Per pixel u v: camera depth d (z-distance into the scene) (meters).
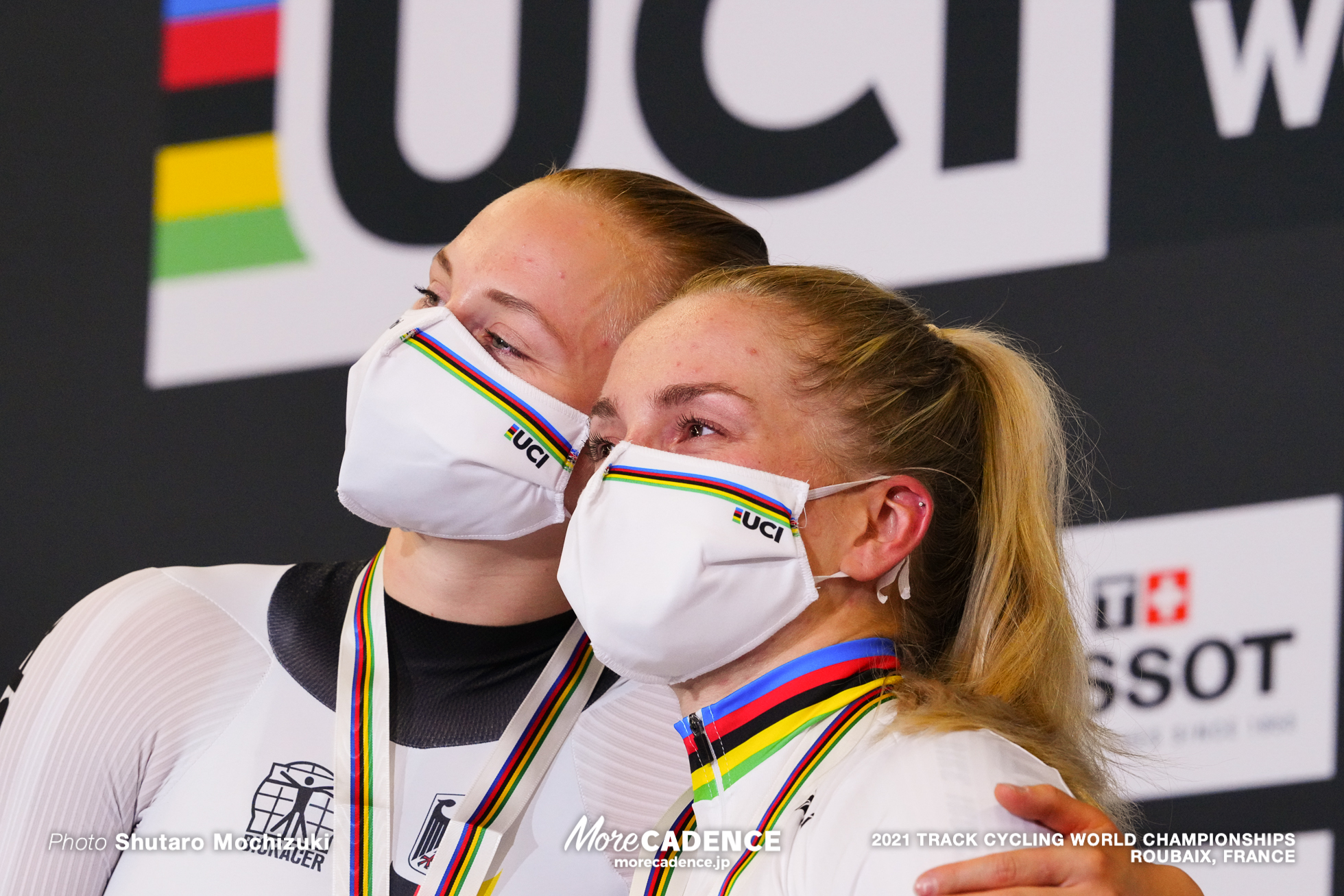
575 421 4.54
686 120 9.10
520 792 4.60
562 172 5.00
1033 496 4.29
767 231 8.92
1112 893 3.04
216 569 5.09
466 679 4.77
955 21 8.81
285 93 9.62
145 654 4.62
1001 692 4.04
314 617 4.90
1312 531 8.02
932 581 4.25
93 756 4.47
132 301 9.62
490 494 4.48
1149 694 8.07
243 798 4.48
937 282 8.68
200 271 9.59
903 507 3.94
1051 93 8.65
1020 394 4.37
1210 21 8.48
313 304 9.41
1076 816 3.17
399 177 9.43
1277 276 8.25
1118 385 8.34
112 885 4.41
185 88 9.75
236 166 9.61
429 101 9.44
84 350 9.62
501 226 4.70
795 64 9.01
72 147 9.84
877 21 8.92
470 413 4.44
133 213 9.70
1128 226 8.47
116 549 9.39
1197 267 8.35
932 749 3.40
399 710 4.70
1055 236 8.55
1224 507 8.12
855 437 3.92
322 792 4.52
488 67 9.41
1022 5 8.72
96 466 9.50
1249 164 8.37
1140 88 8.54
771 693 3.82
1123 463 8.27
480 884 4.40
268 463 9.33
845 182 8.87
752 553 3.75
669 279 4.73
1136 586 8.16
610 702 4.87
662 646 3.82
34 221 9.80
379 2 9.57
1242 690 7.99
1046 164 8.61
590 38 9.27
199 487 9.38
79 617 4.79
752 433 3.86
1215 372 8.25
